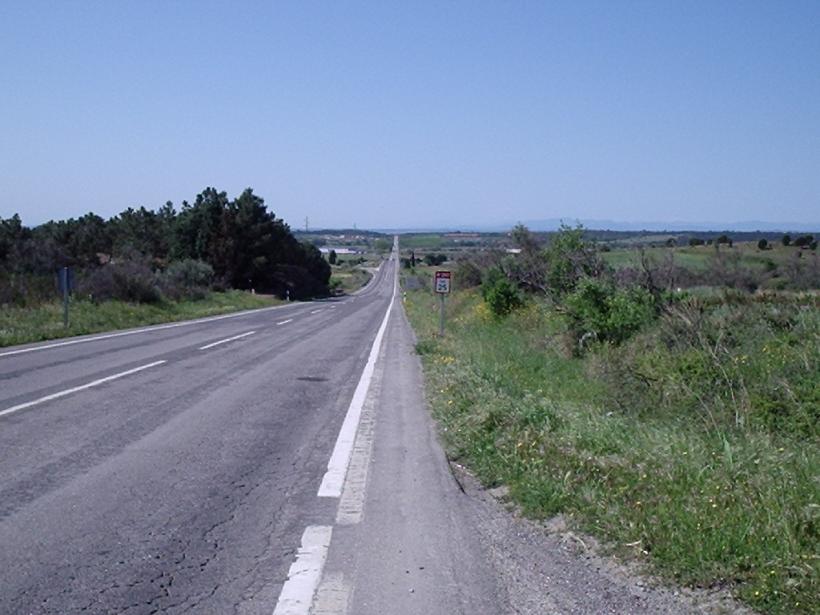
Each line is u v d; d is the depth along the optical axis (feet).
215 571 20.47
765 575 18.90
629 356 49.39
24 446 33.68
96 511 25.11
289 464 31.91
